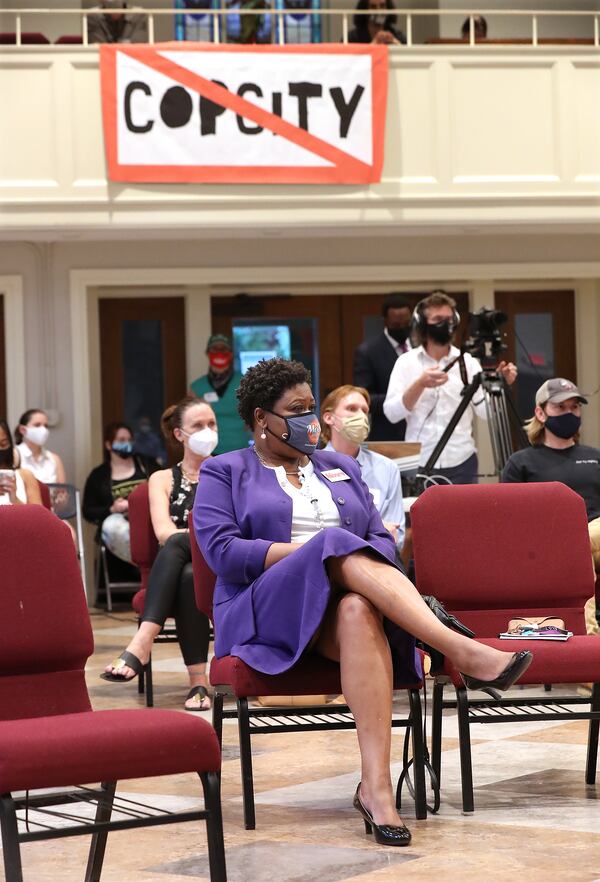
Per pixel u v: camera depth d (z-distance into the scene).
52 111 10.19
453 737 5.39
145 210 10.17
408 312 10.61
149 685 6.41
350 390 6.17
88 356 12.27
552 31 13.79
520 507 4.66
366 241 12.35
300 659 3.95
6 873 2.82
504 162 10.51
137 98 10.12
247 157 10.21
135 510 6.88
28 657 3.45
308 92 10.25
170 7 13.29
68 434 12.15
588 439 13.46
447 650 3.73
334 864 3.49
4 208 10.12
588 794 4.28
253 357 13.23
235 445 11.95
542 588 4.60
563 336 13.52
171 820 2.99
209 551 4.16
